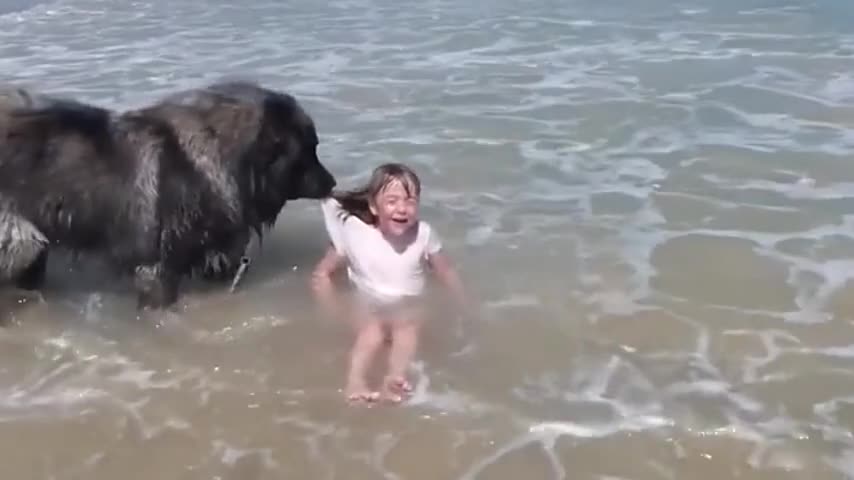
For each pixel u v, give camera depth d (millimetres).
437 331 3662
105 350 3631
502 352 3555
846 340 3553
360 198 3939
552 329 3652
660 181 4586
